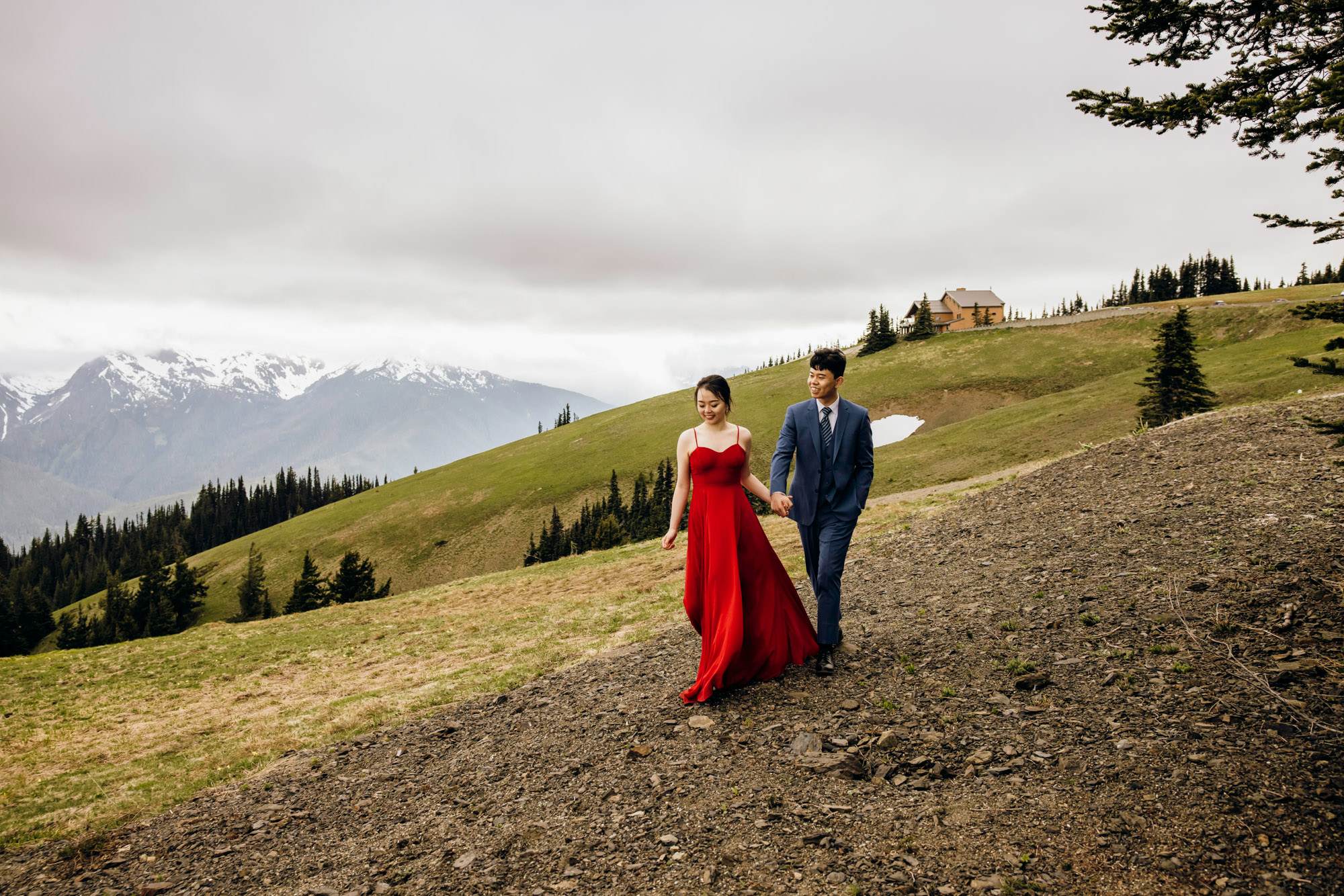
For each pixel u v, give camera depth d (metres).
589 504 94.31
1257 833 3.02
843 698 5.21
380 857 4.24
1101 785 3.57
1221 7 4.84
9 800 7.38
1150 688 4.53
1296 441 10.97
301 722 8.82
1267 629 5.02
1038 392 93.94
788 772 4.25
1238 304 91.75
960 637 6.16
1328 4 4.29
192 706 12.13
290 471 176.38
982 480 26.11
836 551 5.72
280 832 4.99
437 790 5.20
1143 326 101.38
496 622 15.09
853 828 3.57
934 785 3.87
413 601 21.05
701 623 5.91
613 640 10.41
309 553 95.81
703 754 4.68
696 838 3.71
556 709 6.57
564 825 4.14
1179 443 13.17
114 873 4.76
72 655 17.58
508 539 90.75
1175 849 3.01
